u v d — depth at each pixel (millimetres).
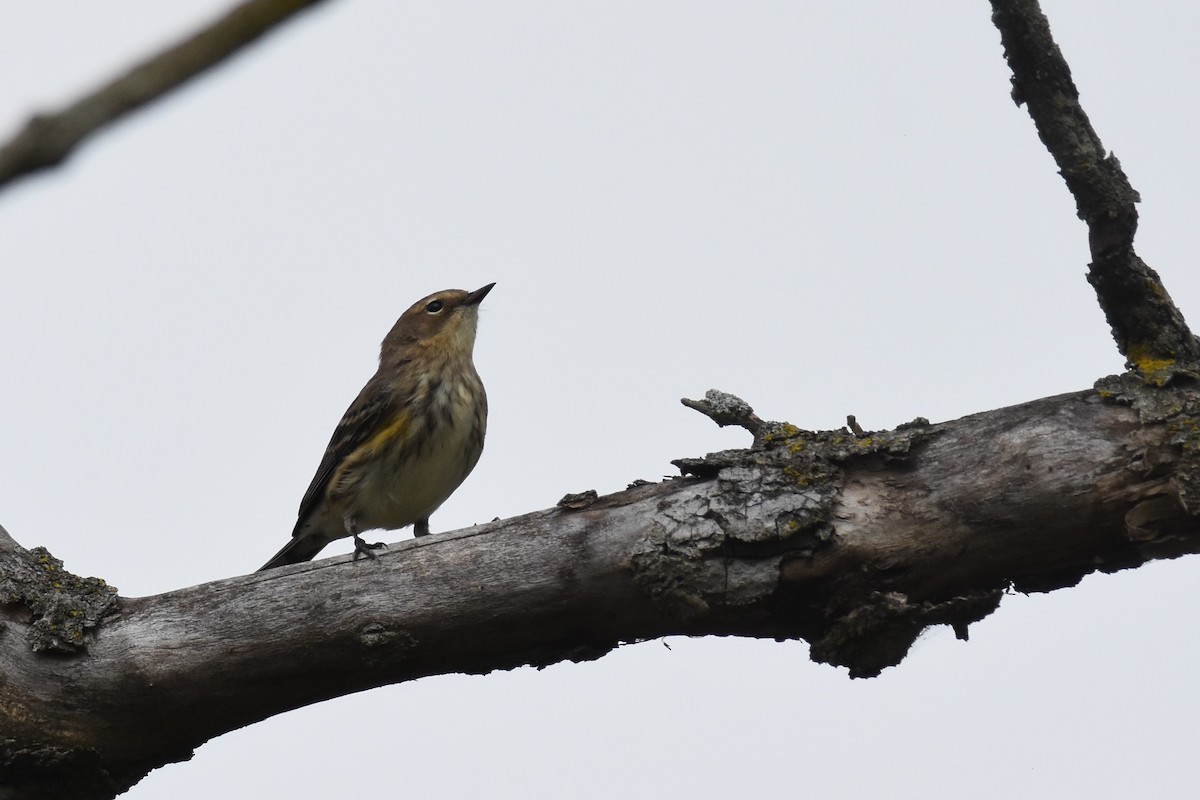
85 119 2756
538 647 11297
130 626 11406
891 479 10500
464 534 11289
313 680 11375
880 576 10406
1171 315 10359
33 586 11617
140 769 11727
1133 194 10266
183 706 11352
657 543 10602
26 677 11250
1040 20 10312
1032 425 10328
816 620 10656
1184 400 10016
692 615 10594
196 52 2805
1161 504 9836
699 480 10969
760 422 11078
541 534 11078
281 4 2828
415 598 11086
